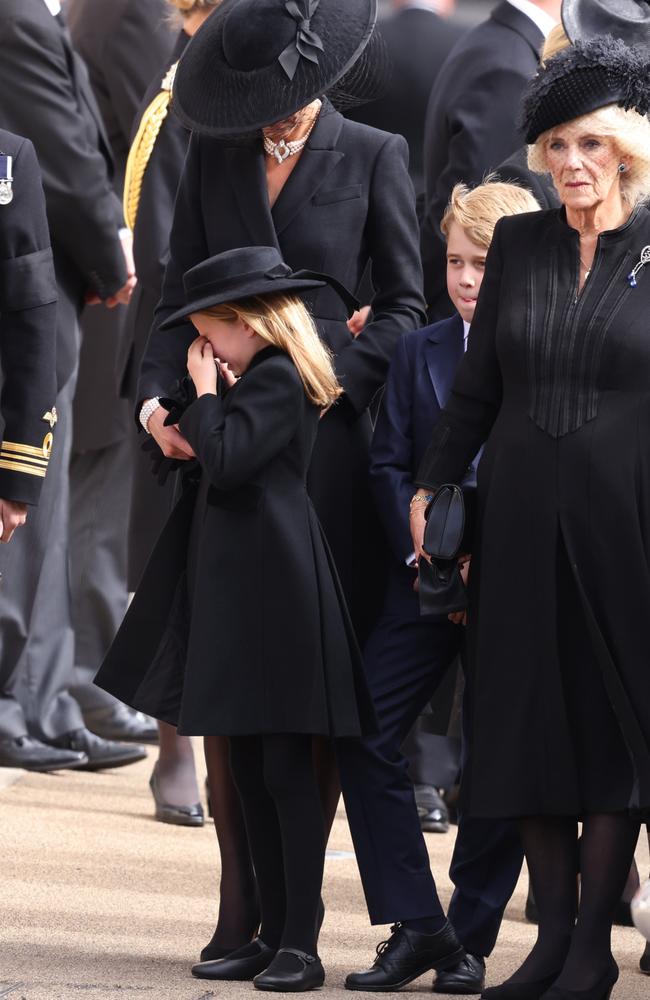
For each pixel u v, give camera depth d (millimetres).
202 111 16172
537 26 22031
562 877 14195
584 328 13945
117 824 21938
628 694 13672
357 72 16750
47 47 23016
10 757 25031
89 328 27953
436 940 15047
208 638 14852
